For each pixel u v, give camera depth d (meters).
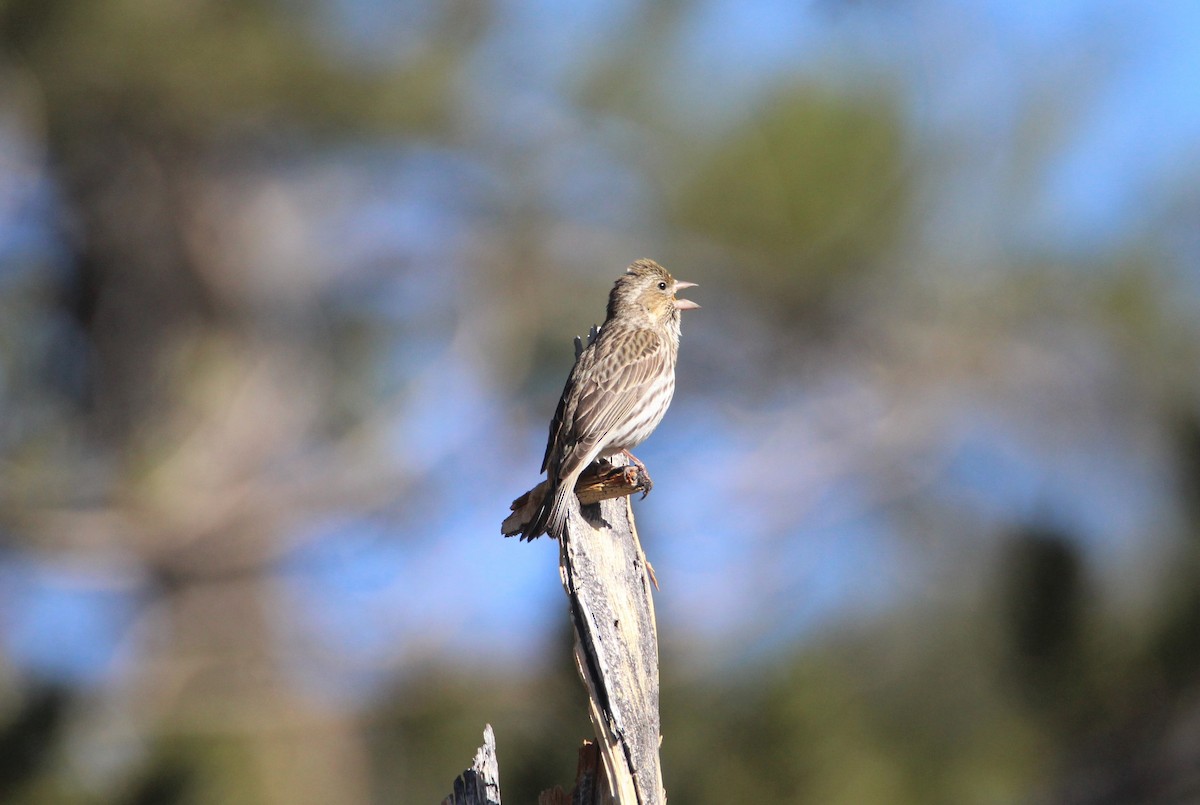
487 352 16.58
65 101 14.37
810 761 9.10
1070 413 14.52
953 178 14.85
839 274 14.88
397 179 16.44
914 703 9.72
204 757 12.69
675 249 15.14
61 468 16.59
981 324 14.96
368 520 16.67
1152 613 7.64
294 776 13.41
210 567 16.52
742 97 14.99
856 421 15.68
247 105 14.82
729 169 14.58
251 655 15.91
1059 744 8.12
